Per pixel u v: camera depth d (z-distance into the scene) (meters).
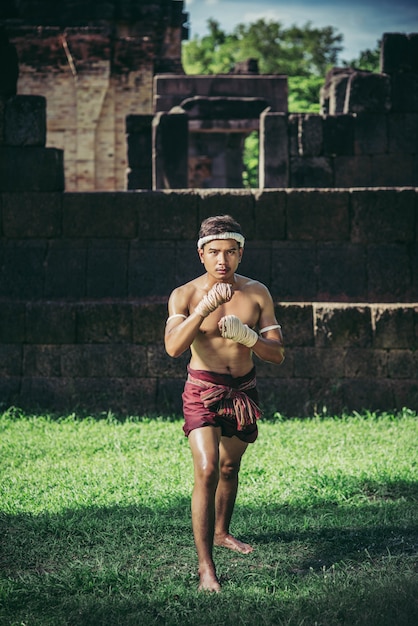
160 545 5.45
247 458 7.91
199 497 4.73
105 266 11.16
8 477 7.28
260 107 23.88
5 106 11.22
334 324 10.57
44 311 10.77
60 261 11.20
